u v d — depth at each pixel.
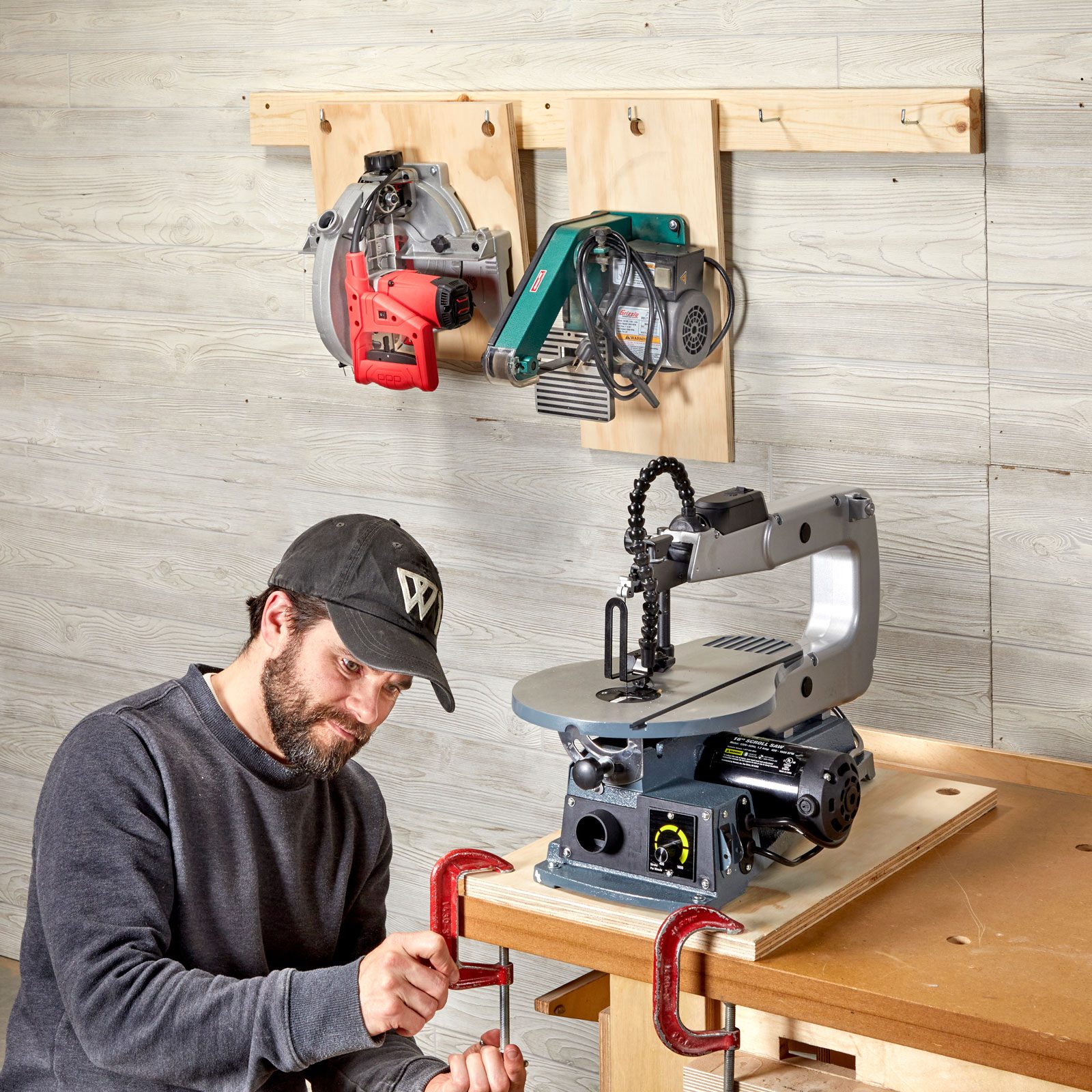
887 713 2.40
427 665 1.61
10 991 3.46
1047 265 2.15
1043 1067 1.46
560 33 2.49
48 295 3.20
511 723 2.82
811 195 2.31
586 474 2.62
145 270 3.05
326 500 2.94
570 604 2.70
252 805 1.71
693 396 2.45
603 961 1.73
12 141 3.16
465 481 2.77
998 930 1.69
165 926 1.60
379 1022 1.49
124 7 2.94
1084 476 2.17
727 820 1.70
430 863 2.98
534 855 1.91
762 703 1.75
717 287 2.40
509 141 2.50
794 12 2.28
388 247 2.60
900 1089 1.71
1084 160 2.09
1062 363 2.16
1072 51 2.07
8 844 3.56
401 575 1.64
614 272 2.34
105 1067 1.55
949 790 2.08
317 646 1.63
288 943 1.77
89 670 3.35
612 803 1.76
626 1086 1.97
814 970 1.60
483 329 2.61
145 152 2.99
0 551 3.42
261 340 2.94
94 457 3.23
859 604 2.10
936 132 2.15
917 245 2.24
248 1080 1.52
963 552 2.29
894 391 2.31
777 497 2.45
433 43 2.62
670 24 2.39
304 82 2.77
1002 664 2.29
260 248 2.90
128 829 1.60
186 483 3.12
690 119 2.32
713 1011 1.86
